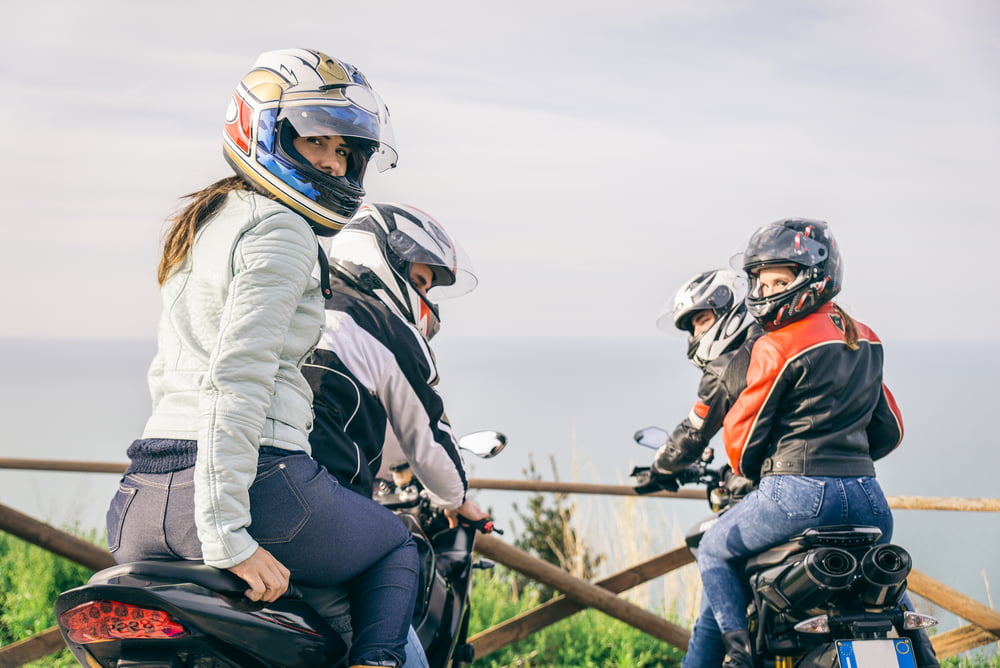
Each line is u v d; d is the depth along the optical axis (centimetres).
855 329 351
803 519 336
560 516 699
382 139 264
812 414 342
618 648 550
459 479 309
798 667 324
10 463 498
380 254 314
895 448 373
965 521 885
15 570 602
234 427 212
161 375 236
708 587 355
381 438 298
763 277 353
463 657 342
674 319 379
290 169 249
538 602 657
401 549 251
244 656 223
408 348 296
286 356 233
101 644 220
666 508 686
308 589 246
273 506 225
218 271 228
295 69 253
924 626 319
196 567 217
